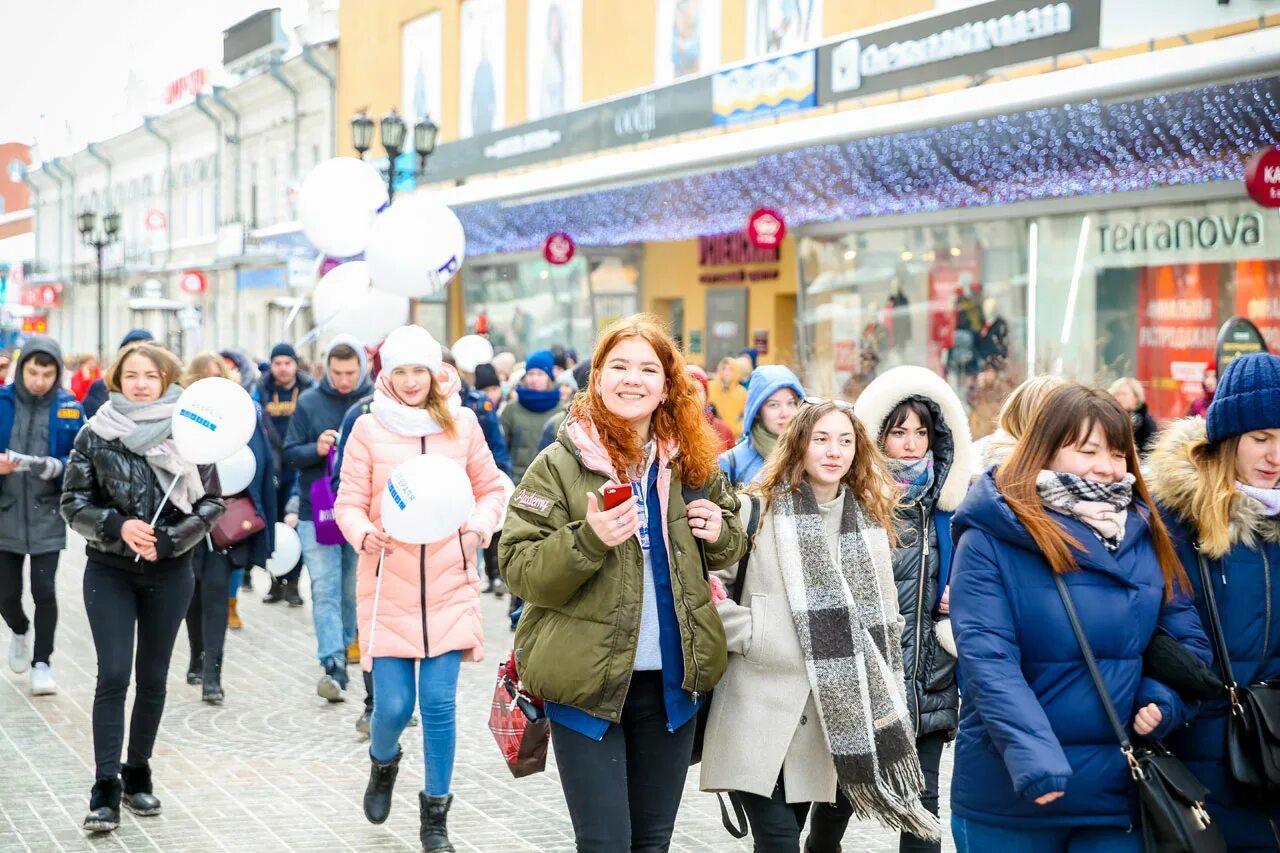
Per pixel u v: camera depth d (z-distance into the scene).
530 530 4.24
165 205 48.41
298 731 8.15
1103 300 13.92
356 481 6.37
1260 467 4.01
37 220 67.88
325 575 8.96
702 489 4.44
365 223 10.10
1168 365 13.30
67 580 14.55
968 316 15.55
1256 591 4.00
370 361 10.98
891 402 5.12
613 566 4.20
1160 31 11.30
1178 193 12.99
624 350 4.30
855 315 17.33
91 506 6.02
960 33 13.34
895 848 6.02
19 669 9.49
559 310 24.36
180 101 49.12
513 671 4.69
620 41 23.25
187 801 6.69
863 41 14.73
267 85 37.78
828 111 17.41
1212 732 4.03
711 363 21.78
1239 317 11.03
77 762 7.34
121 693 6.18
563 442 4.37
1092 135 11.98
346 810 6.58
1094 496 3.83
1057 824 3.81
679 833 6.25
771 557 4.66
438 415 6.44
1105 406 3.88
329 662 8.85
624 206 19.95
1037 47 12.45
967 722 3.98
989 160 13.53
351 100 33.81
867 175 15.09
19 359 8.80
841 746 4.50
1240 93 10.09
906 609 5.02
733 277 21.25
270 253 36.47
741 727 4.57
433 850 5.94
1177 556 4.00
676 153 15.77
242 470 8.72
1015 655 3.78
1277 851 4.05
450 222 9.27
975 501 3.89
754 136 14.51
